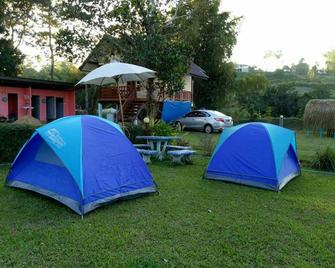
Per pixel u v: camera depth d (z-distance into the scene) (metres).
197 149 11.83
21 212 5.13
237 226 4.71
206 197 6.11
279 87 32.06
